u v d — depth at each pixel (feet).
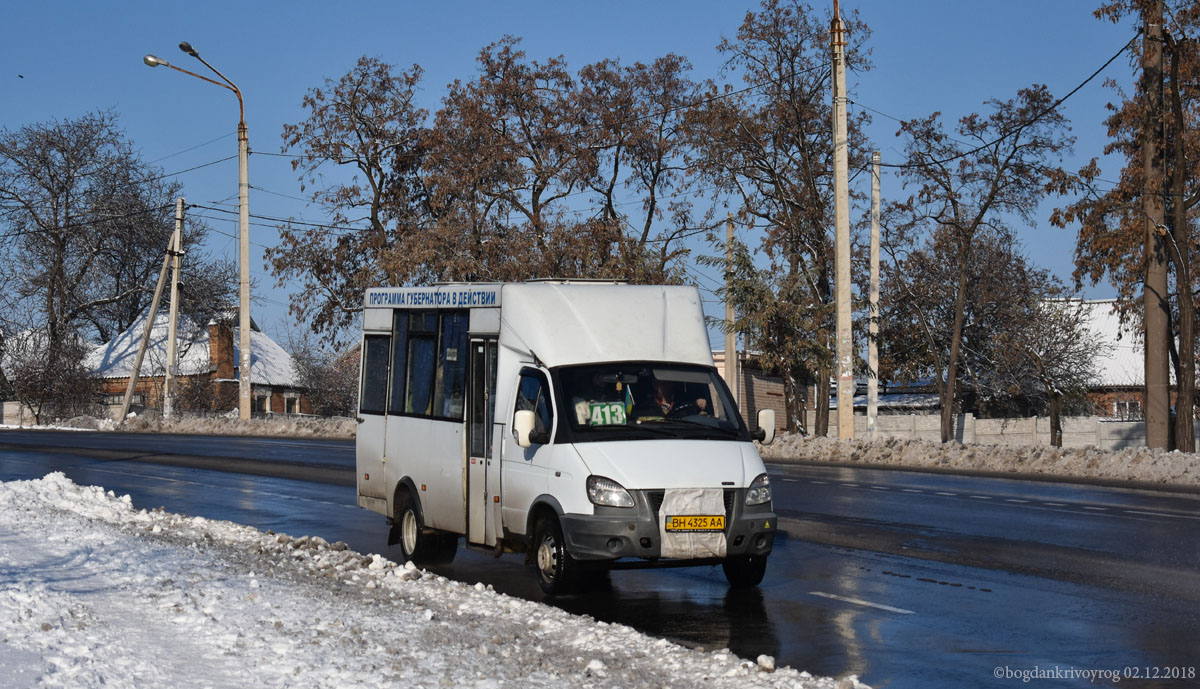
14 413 209.67
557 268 167.94
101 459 102.27
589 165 167.84
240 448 117.70
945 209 143.64
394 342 47.42
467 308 42.01
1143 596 35.94
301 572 37.45
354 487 76.48
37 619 26.37
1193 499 66.23
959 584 38.29
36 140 226.38
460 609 31.58
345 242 185.37
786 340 145.48
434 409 43.60
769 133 153.48
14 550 39.29
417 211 186.29
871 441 104.01
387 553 47.85
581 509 34.37
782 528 52.70
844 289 105.50
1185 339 94.12
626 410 36.58
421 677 22.47
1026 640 29.66
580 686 22.54
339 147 181.57
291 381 249.55
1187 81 99.04
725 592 37.01
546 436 36.32
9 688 20.33
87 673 21.50
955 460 95.66
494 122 172.65
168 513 56.95
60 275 227.61
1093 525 53.57
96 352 242.99
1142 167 95.91
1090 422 142.00
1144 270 95.35
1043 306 173.37
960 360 176.55
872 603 34.94
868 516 57.16
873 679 25.67
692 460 34.88
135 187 237.45
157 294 177.88
